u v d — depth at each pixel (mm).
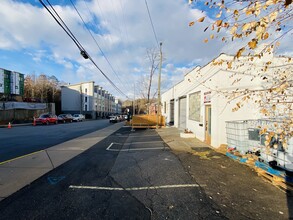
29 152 7484
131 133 14406
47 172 4984
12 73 33250
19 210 3062
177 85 17422
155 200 3416
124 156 6789
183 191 3793
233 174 4770
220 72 7730
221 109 7840
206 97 9078
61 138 11633
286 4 1622
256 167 4957
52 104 36156
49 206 3195
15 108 27453
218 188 3939
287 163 4180
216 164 5641
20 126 21859
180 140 10250
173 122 21203
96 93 63031
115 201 3377
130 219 2818
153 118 19719
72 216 2895
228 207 3176
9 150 7875
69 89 57188
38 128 19188
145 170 5129
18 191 3799
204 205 3238
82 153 7312
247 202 3348
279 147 4344
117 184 4164
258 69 6984
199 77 10312
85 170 5156
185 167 5371
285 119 3760
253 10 1863
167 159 6285
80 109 55156
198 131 10508
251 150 5621
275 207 3182
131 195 3621
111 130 17062
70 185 4105
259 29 1789
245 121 6059
